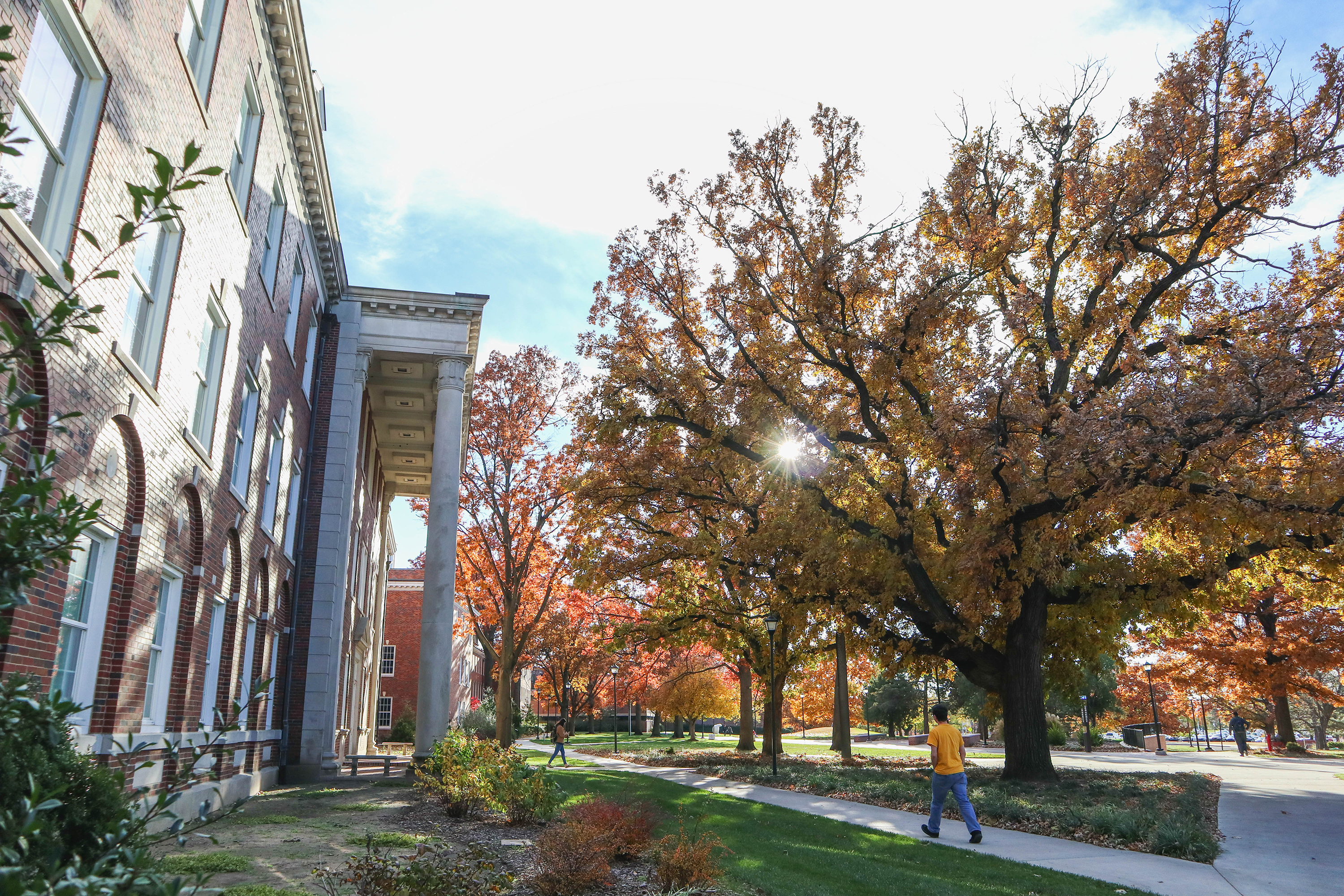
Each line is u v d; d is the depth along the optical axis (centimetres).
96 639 1076
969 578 1716
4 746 420
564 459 3878
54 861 367
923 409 1925
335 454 2523
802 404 1998
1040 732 1895
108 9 963
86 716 1055
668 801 1609
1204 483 1532
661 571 2777
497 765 1399
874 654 2238
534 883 823
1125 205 1864
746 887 896
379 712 5425
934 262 1856
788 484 1984
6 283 795
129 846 339
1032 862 1073
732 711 5284
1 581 332
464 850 1013
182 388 1292
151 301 1200
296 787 2061
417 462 4100
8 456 798
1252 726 6219
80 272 936
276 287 1948
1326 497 1489
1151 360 1823
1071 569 1769
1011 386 1645
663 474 2489
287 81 1877
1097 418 1489
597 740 6269
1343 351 1485
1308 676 3669
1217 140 1831
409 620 5581
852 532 1969
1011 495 1678
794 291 2098
